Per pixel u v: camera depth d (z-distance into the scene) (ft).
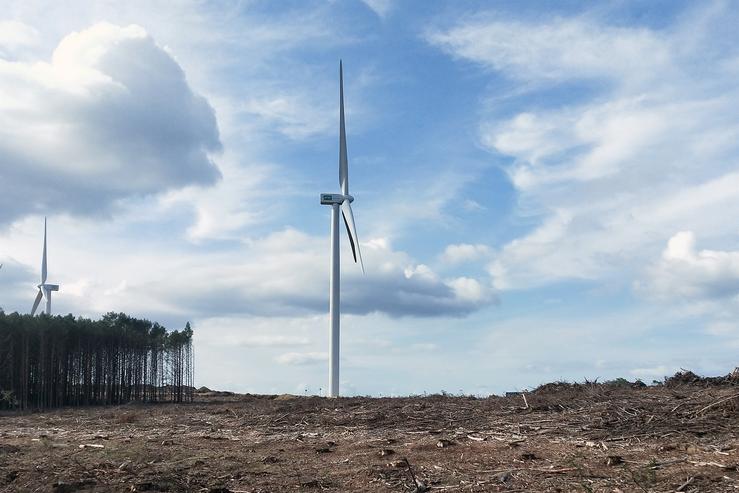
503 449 47.96
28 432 76.84
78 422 90.58
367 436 62.08
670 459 40.73
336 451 52.70
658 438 49.29
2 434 74.64
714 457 40.60
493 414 69.10
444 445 50.93
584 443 48.73
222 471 45.39
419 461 45.06
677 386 77.77
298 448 55.31
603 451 45.19
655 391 72.13
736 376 77.20
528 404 71.00
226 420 85.40
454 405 78.59
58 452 54.95
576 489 34.86
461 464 43.32
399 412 76.89
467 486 37.29
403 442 55.72
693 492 33.06
